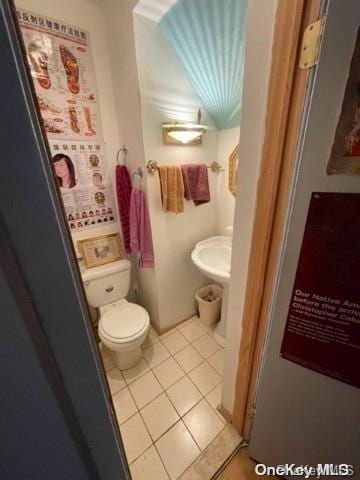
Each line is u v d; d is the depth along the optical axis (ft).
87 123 5.03
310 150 1.85
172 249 5.84
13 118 0.85
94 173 5.39
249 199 2.68
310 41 1.71
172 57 4.46
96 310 6.11
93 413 1.52
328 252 2.00
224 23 3.54
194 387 4.88
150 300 6.40
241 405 3.70
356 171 1.70
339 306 2.10
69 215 5.31
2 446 1.21
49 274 1.09
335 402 2.44
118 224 6.06
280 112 2.07
